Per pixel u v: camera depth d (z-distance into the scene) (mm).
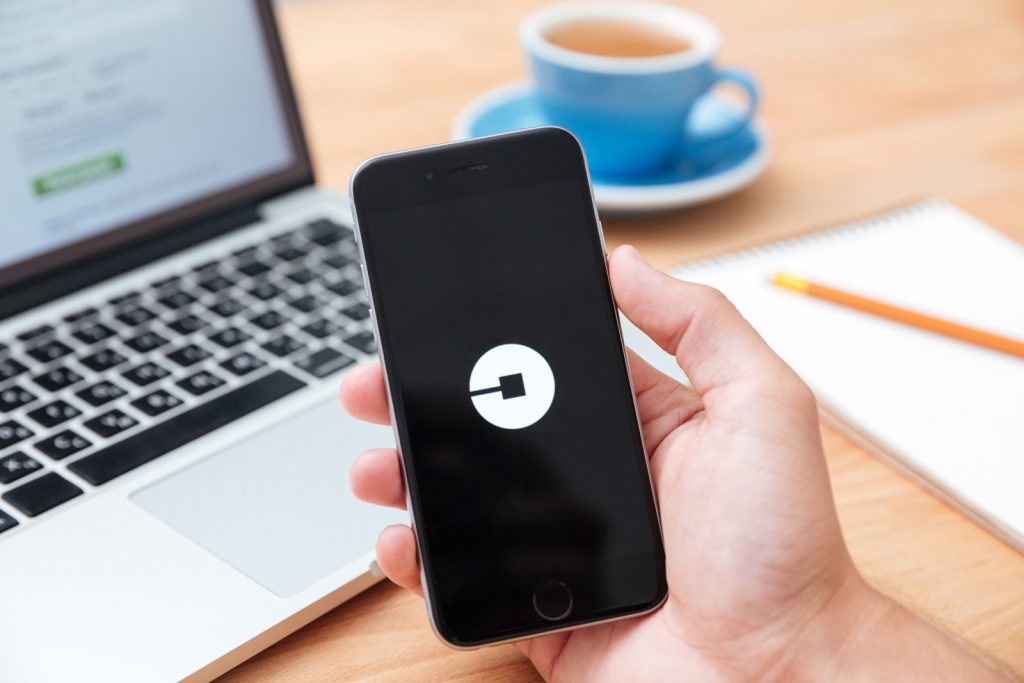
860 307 691
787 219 844
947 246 765
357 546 506
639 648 469
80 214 711
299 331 669
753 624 448
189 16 746
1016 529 526
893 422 596
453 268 497
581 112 847
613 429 483
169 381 619
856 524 554
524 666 487
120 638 459
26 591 481
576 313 499
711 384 487
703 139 884
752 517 443
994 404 611
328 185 877
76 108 702
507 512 468
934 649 450
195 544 506
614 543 466
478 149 511
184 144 753
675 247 804
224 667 459
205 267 735
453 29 1183
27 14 678
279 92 798
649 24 926
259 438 576
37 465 553
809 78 1075
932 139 963
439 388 481
